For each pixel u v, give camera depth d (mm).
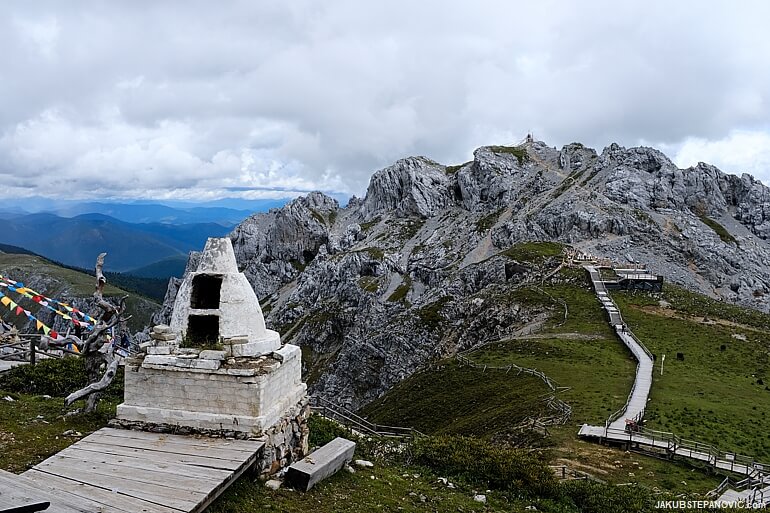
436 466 21969
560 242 126125
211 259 18188
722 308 76938
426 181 194125
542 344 60312
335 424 26672
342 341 141875
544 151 192000
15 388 24453
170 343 17203
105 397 24016
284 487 15977
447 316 99188
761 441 31312
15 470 14430
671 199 144625
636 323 66062
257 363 16859
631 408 36438
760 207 147750
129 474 13773
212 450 15211
